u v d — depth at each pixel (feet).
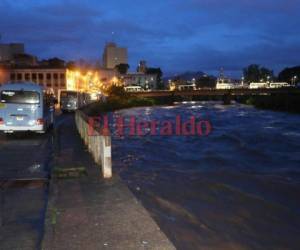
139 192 47.93
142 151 88.74
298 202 47.09
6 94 78.18
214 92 374.02
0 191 38.22
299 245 33.47
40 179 42.83
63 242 24.04
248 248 32.17
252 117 207.72
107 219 28.35
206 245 31.73
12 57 362.53
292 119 193.47
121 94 343.05
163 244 23.76
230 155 84.64
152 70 598.34
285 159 80.33
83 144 66.80
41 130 79.36
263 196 49.55
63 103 181.68
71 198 33.78
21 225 29.04
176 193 48.70
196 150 91.76
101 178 41.01
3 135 83.76
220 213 41.42
